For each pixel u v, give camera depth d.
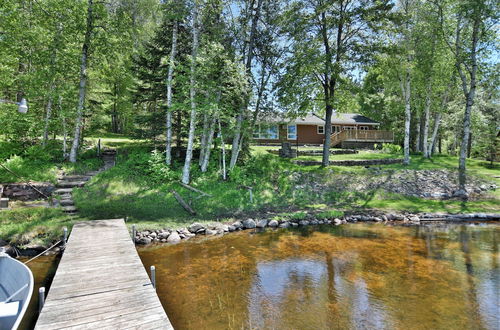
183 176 13.77
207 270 7.18
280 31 16.77
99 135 23.89
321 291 6.09
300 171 17.06
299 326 4.84
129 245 6.85
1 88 15.07
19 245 8.00
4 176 11.63
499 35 17.83
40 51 14.67
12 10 13.95
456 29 19.16
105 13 15.46
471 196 15.46
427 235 10.23
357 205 14.13
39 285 6.27
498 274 6.91
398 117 34.31
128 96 24.19
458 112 25.16
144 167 14.50
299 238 9.89
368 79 17.92
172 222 10.73
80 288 4.62
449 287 6.24
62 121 15.20
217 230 10.59
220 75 13.75
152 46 15.93
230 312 5.27
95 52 16.28
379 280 6.60
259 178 15.74
